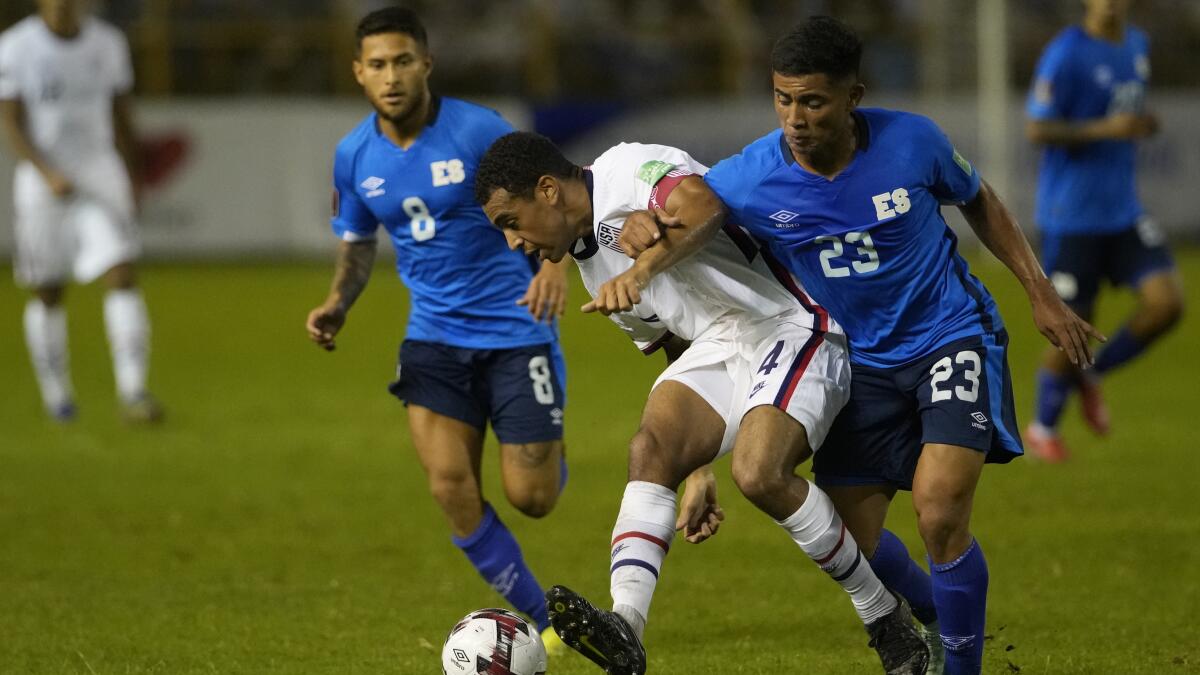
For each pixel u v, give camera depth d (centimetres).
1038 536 2623
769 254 1759
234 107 7981
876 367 1711
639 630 1578
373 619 2130
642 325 1830
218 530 2750
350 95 8719
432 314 2117
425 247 2097
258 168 8056
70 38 3894
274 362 5106
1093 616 2102
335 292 2145
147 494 3075
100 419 4028
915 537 2661
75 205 3934
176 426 3919
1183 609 2136
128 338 3909
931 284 1680
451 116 2102
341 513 2900
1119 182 3306
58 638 2028
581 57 8931
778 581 2336
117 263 3925
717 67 9012
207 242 8056
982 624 1658
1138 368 4862
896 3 9006
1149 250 3316
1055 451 3344
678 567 2441
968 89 9050
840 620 2102
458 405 2097
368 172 2106
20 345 5588
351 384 4653
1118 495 2958
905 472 1733
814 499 1614
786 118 1591
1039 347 5431
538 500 2091
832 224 1658
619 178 1678
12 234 7788
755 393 1673
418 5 8881
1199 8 9244
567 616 1484
